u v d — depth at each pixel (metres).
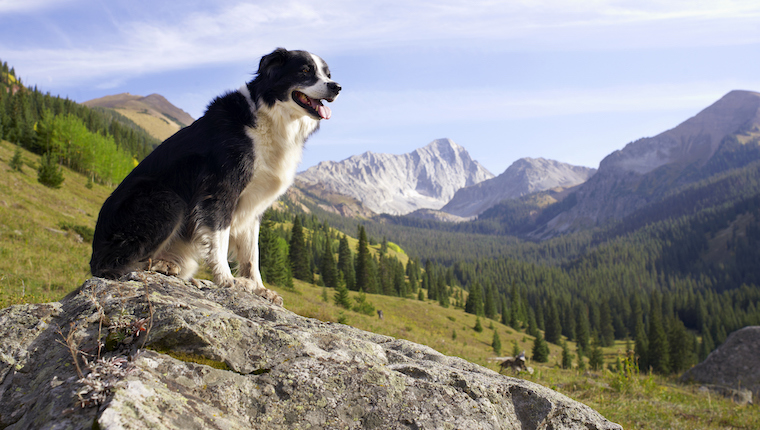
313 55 4.57
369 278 82.56
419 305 74.31
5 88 103.88
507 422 2.68
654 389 11.42
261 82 4.36
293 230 73.94
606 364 57.50
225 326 2.53
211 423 1.94
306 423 2.21
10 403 2.15
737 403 11.98
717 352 15.81
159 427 1.69
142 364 2.11
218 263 3.92
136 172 4.09
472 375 3.00
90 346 2.34
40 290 13.77
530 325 109.12
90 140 72.06
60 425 1.68
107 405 1.67
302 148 4.71
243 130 4.15
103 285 2.97
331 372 2.49
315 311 27.31
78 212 40.91
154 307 2.62
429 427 2.34
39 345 2.47
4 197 32.19
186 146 4.00
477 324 71.25
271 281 47.41
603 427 2.86
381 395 2.44
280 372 2.42
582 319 124.56
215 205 3.96
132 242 3.78
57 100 114.19
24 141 69.69
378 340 3.64
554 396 2.95
